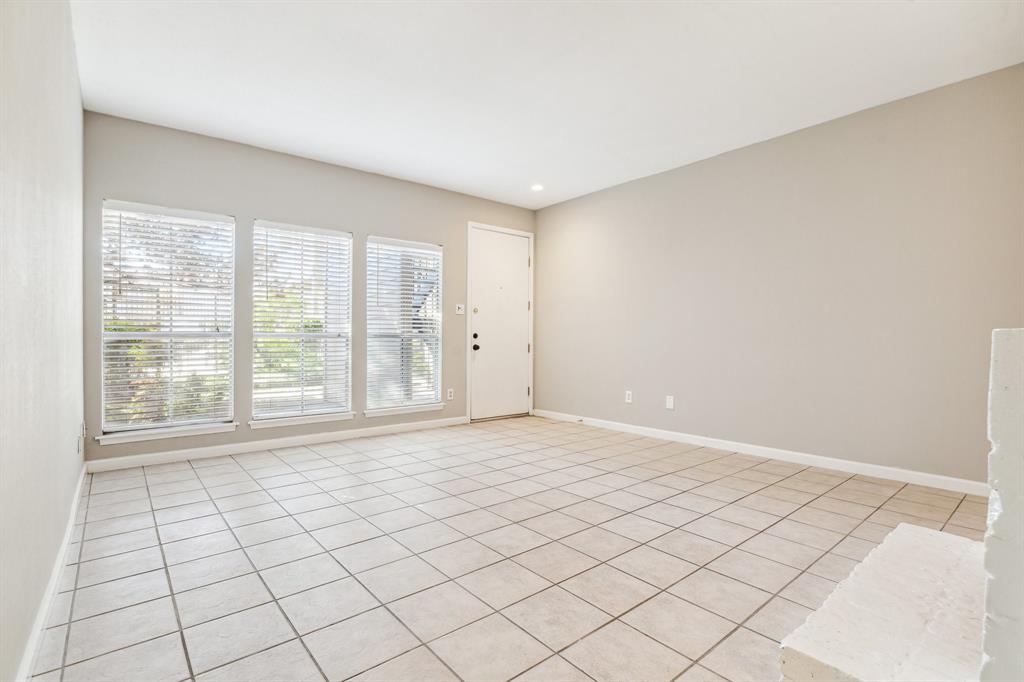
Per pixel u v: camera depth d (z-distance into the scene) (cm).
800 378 380
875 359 342
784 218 389
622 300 514
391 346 500
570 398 572
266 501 292
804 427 378
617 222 521
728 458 398
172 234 381
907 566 112
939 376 317
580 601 184
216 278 400
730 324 423
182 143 384
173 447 380
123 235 362
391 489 316
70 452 252
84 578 200
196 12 246
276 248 430
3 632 121
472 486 323
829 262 364
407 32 262
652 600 184
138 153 365
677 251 464
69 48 241
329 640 160
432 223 528
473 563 214
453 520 263
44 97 174
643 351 494
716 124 371
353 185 471
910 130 327
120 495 301
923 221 322
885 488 318
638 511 277
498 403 587
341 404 468
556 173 485
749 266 411
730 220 423
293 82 313
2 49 119
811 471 359
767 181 399
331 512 274
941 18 246
